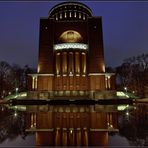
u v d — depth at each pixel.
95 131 13.75
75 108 32.12
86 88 48.69
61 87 48.69
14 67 79.31
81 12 57.41
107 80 48.78
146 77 65.19
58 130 14.25
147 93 63.41
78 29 52.44
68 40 52.34
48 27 51.88
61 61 49.72
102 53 50.22
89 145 9.75
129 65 71.25
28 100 43.34
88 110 28.48
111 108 32.16
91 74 48.53
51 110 28.56
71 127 15.52
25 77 80.81
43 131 13.81
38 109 30.45
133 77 68.88
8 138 11.31
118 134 12.50
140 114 23.52
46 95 46.44
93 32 51.53
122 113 24.59
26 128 14.93
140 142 10.14
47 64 49.50
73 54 49.84
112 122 17.59
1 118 20.23
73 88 48.59
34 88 48.59
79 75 49.19
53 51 50.59
